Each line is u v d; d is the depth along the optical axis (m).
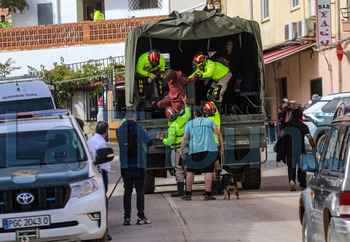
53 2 60.38
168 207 18.34
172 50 24.56
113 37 54.06
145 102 22.05
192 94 21.08
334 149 10.09
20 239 11.33
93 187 11.85
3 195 11.38
